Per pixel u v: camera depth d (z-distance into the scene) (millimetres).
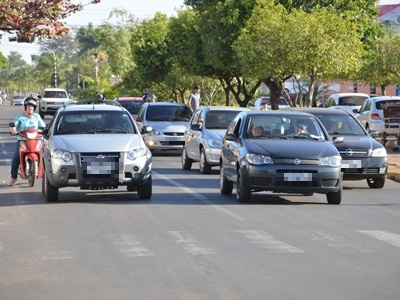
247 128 37812
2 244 26297
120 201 36844
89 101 42875
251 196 39250
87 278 21016
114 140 36438
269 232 28234
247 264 22672
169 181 46219
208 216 32062
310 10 87500
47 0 31391
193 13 111750
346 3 87812
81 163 35500
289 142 36531
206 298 18750
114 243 26031
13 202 36969
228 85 105562
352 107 88688
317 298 18734
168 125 65625
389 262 23047
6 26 31125
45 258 23750
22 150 43125
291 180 35000
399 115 70625
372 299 18656
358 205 36438
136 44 134000
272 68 78562
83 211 33531
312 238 27078
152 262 22969
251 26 81500
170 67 132250
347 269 22016
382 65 116812
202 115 53281
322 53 76500
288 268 22141
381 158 42969
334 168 35469
